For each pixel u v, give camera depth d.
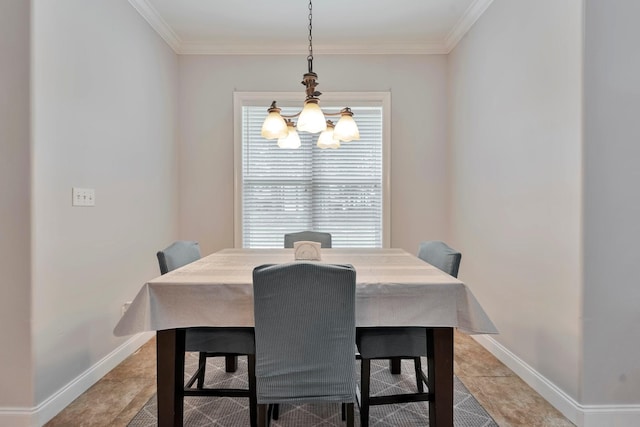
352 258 2.19
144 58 2.79
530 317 2.12
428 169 3.46
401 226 3.47
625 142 1.68
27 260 1.69
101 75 2.24
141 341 2.71
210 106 3.43
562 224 1.83
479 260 2.79
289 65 3.43
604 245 1.69
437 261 2.03
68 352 1.93
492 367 2.36
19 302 1.69
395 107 3.45
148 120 2.86
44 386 1.77
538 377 2.03
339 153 3.51
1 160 1.68
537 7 2.03
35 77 1.70
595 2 1.66
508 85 2.36
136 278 2.67
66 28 1.92
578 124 1.70
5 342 1.69
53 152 1.82
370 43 3.37
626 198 1.68
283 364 1.35
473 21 2.86
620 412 1.70
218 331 1.68
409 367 2.38
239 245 3.45
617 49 1.67
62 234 1.89
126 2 2.53
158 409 1.53
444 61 3.43
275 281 1.31
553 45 1.89
